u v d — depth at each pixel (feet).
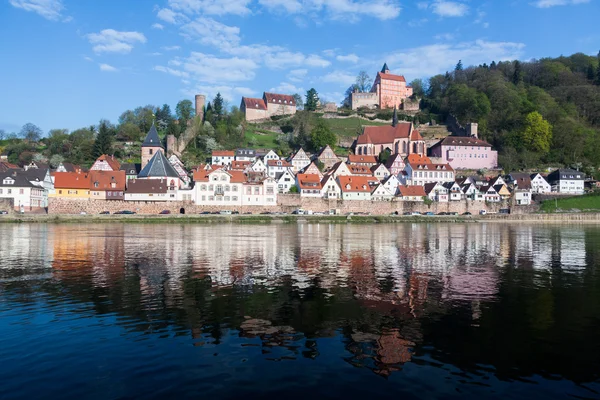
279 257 136.26
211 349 55.47
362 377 47.96
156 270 110.32
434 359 53.21
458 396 43.96
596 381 47.73
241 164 537.24
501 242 197.47
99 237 196.03
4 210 345.92
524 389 45.70
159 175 417.49
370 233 245.24
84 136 654.53
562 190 534.78
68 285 91.15
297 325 65.46
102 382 46.14
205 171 415.23
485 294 86.89
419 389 45.37
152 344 57.00
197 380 46.70
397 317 70.03
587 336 61.62
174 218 336.70
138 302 77.51
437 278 103.40
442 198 488.44
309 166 510.58
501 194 511.40
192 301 78.64
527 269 118.73
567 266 125.08
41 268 111.65
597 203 485.15
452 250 162.61
